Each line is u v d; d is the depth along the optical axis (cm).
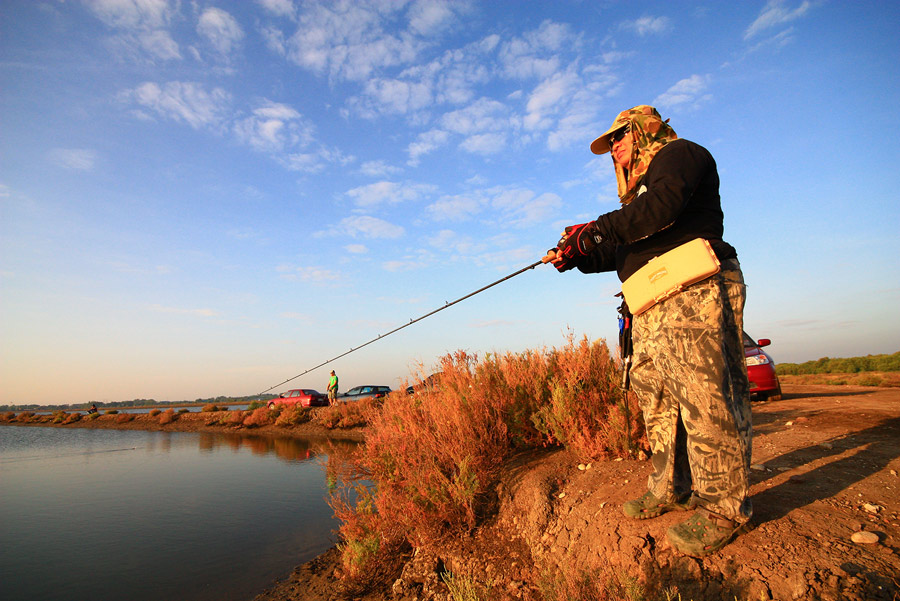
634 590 213
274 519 712
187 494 936
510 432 461
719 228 226
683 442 256
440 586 339
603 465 373
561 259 260
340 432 1900
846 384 1320
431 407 490
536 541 323
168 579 503
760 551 208
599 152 280
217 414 3089
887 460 310
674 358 220
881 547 197
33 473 1337
